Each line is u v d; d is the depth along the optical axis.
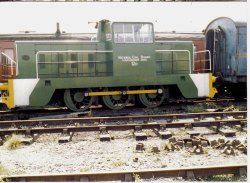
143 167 5.15
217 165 4.77
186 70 11.55
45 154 6.05
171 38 15.60
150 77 10.70
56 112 10.74
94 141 6.91
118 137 7.21
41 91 9.84
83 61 10.60
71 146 6.55
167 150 6.04
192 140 6.30
